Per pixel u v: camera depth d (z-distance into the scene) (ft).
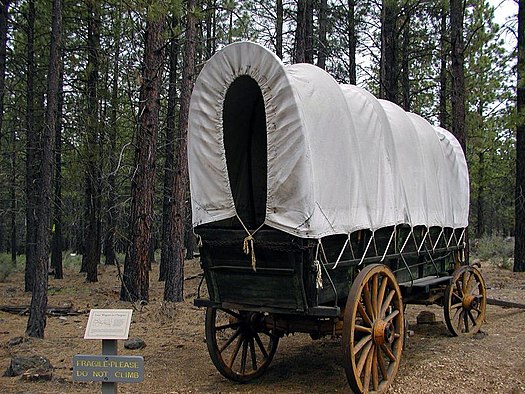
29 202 52.65
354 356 18.74
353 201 20.65
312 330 21.09
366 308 20.18
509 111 60.75
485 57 70.54
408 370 22.75
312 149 18.78
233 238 19.75
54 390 20.56
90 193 61.93
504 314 35.86
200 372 23.52
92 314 17.26
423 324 32.55
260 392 20.59
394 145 24.16
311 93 19.52
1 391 20.27
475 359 24.36
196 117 20.65
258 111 22.86
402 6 59.98
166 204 64.69
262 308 19.98
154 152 43.45
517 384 21.09
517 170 57.88
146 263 43.55
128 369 16.51
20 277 70.44
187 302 43.24
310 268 18.56
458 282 29.96
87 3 45.27
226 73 19.72
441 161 29.55
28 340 28.84
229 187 20.18
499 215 142.61
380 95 66.85
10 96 59.72
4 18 43.86
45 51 53.88
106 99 51.55
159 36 42.88
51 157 28.76
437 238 29.12
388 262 23.63
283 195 18.48
